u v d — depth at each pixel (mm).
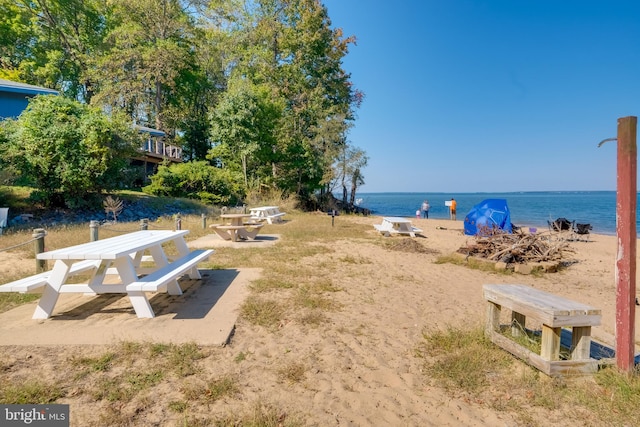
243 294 5172
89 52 31266
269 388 2820
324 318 4441
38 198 13062
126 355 3225
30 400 2531
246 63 31641
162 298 4953
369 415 2537
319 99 29641
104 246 4367
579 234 16188
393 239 12352
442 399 2768
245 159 24922
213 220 15516
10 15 27312
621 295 3043
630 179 2939
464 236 14445
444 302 5395
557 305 3125
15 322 3963
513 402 2719
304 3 31078
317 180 29281
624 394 2748
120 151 15016
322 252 9109
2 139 12484
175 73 28531
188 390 2705
